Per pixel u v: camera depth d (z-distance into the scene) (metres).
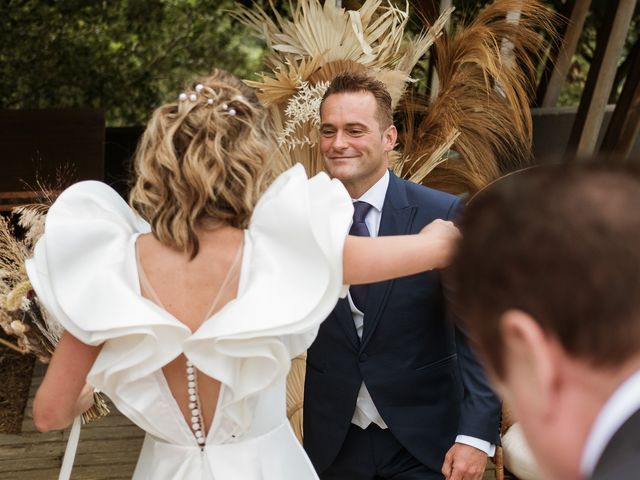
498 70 3.77
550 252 0.57
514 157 3.92
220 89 1.62
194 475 1.69
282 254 1.59
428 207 2.41
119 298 1.55
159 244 1.62
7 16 8.94
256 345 1.58
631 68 5.81
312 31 3.14
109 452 4.18
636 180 0.58
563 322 0.57
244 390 1.63
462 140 3.84
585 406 0.58
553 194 0.59
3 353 5.40
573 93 9.10
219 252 1.60
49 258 1.59
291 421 2.76
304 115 2.95
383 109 2.44
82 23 9.18
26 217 2.19
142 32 9.31
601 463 0.56
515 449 2.80
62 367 1.62
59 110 6.86
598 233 0.57
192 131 1.57
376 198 2.44
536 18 4.03
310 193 1.64
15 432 4.40
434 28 3.52
